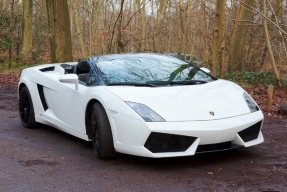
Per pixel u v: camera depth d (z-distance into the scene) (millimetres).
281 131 5668
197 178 3723
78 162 4363
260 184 3516
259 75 13727
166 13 22000
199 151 3951
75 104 4953
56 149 4961
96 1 23719
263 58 18781
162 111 3975
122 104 4090
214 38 10359
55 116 5637
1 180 3824
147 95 4219
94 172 3996
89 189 3525
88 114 4723
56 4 13711
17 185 3674
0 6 21047
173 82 4707
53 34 13914
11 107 8344
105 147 4285
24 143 5312
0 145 5215
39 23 25188
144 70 4992
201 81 4863
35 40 24938
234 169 3957
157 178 3758
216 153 4531
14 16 21328
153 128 3822
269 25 15672
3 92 11070
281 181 3580
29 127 6285
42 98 5988
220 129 3889
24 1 22219
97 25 23688
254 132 4273
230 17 18766
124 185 3598
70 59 14125
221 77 10891
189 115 3957
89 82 4918
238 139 4031
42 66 6508
